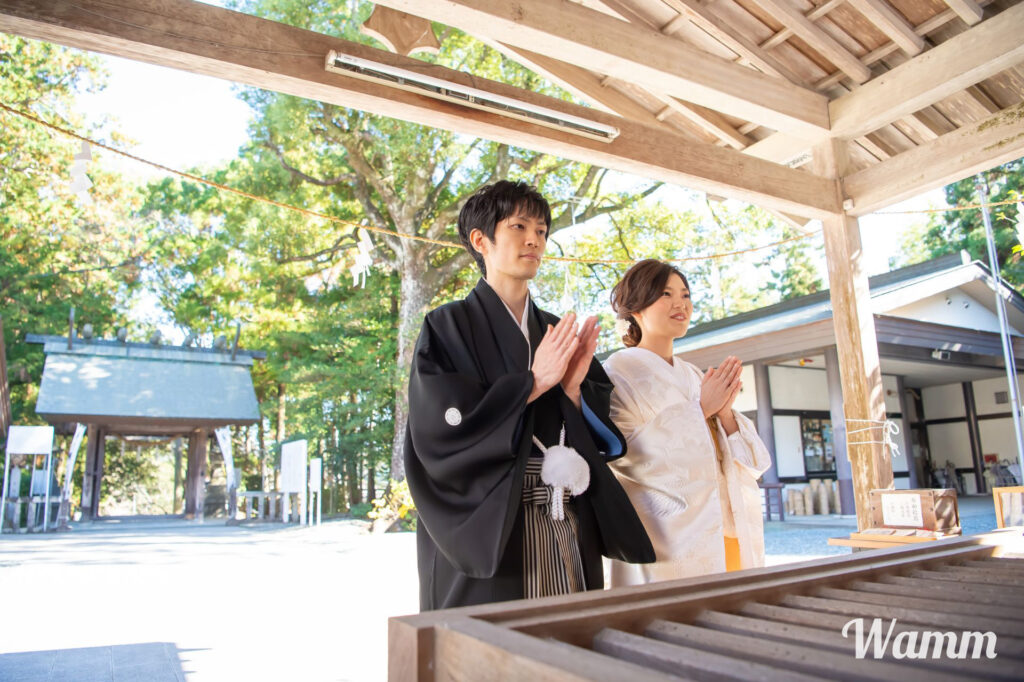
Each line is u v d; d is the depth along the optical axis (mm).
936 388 17672
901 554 1038
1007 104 4664
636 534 1500
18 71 15867
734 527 1918
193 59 2949
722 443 1956
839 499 11039
